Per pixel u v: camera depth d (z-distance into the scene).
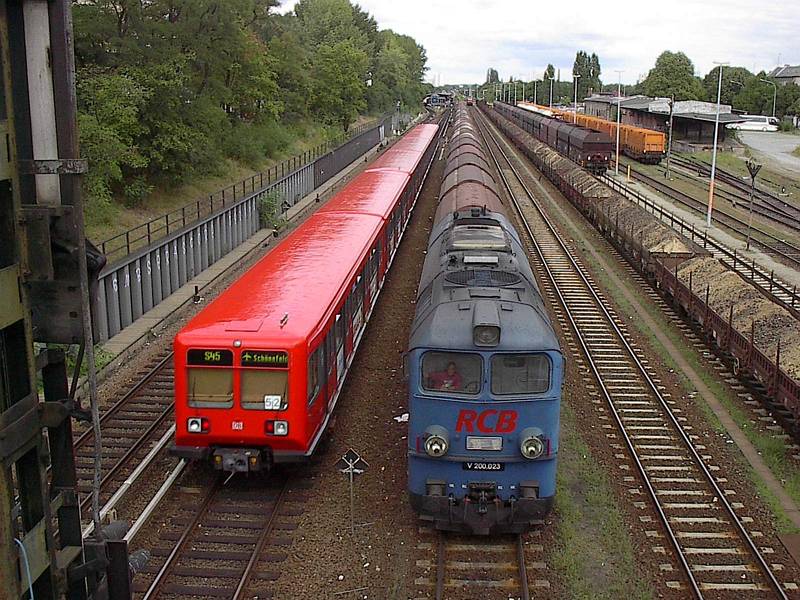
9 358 5.70
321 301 14.12
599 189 40.09
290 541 11.34
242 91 49.25
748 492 12.88
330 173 54.53
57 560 6.29
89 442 14.54
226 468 12.50
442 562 10.70
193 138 36.09
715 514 12.16
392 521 11.92
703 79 122.75
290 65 61.66
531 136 74.81
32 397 5.76
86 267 5.93
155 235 30.02
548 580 10.41
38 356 6.15
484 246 15.35
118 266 20.88
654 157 62.97
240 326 12.57
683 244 26.75
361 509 12.27
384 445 14.49
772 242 34.31
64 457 6.49
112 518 8.12
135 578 10.37
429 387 10.85
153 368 18.47
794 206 44.31
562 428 15.09
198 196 38.16
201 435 12.26
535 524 11.57
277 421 12.15
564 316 22.73
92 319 6.29
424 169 49.56
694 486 13.05
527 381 10.75
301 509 12.25
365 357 19.16
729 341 18.22
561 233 35.66
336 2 100.00
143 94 30.45
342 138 68.75
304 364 12.16
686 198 46.16
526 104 141.75
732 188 51.47
